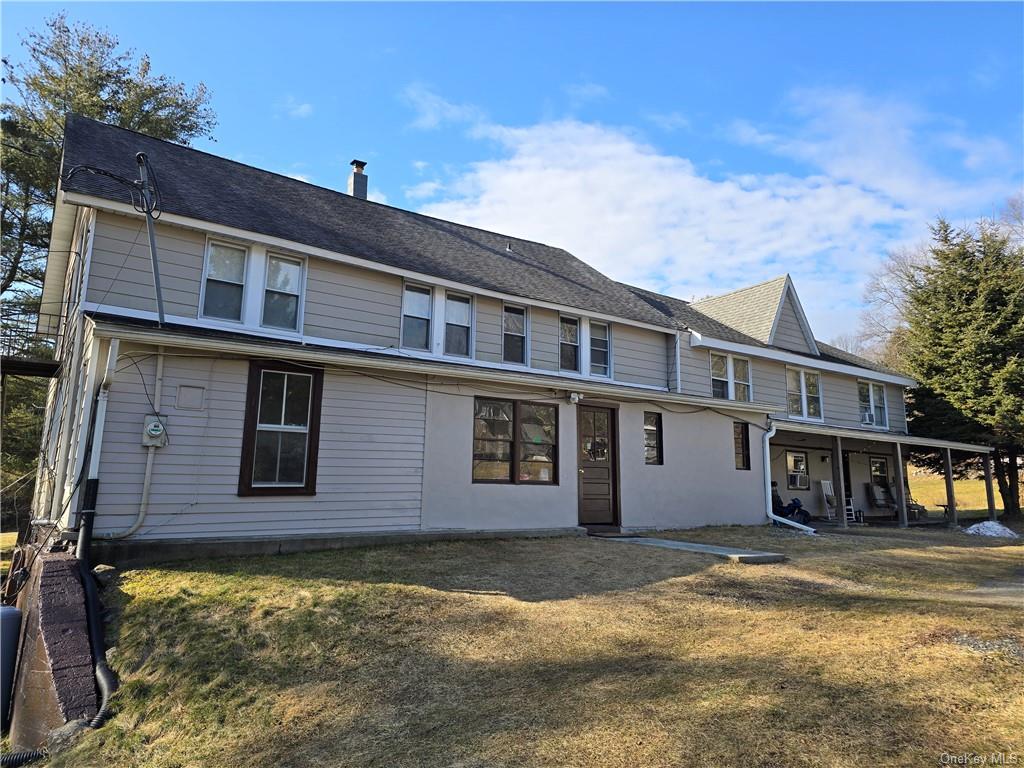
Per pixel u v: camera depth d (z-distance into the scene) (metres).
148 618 5.45
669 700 3.73
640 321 14.15
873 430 19.77
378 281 10.75
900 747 2.98
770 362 17.20
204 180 10.56
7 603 8.09
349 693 4.21
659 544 9.48
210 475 7.73
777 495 16.27
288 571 6.86
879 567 8.38
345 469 8.80
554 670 4.43
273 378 8.47
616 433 11.89
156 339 7.16
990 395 19.70
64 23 20.62
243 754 3.60
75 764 3.78
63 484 8.29
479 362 11.75
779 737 3.14
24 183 19.23
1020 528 17.31
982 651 4.34
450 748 3.37
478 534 9.74
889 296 34.44
